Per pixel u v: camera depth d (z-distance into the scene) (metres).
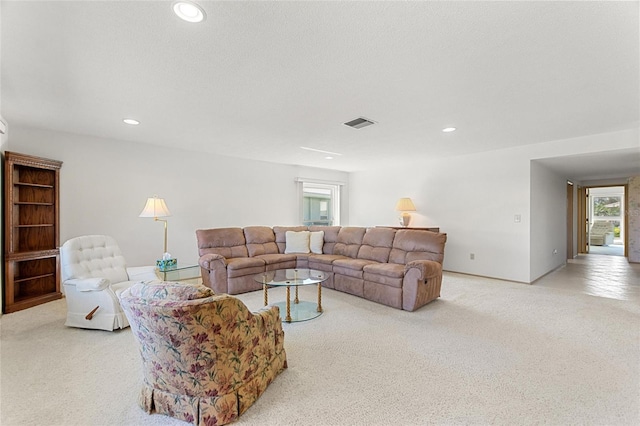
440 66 2.07
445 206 5.53
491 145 4.49
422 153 5.11
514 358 2.23
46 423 1.55
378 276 3.64
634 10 1.48
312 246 5.13
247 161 5.69
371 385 1.89
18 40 1.77
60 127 3.58
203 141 4.30
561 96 2.59
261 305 3.60
